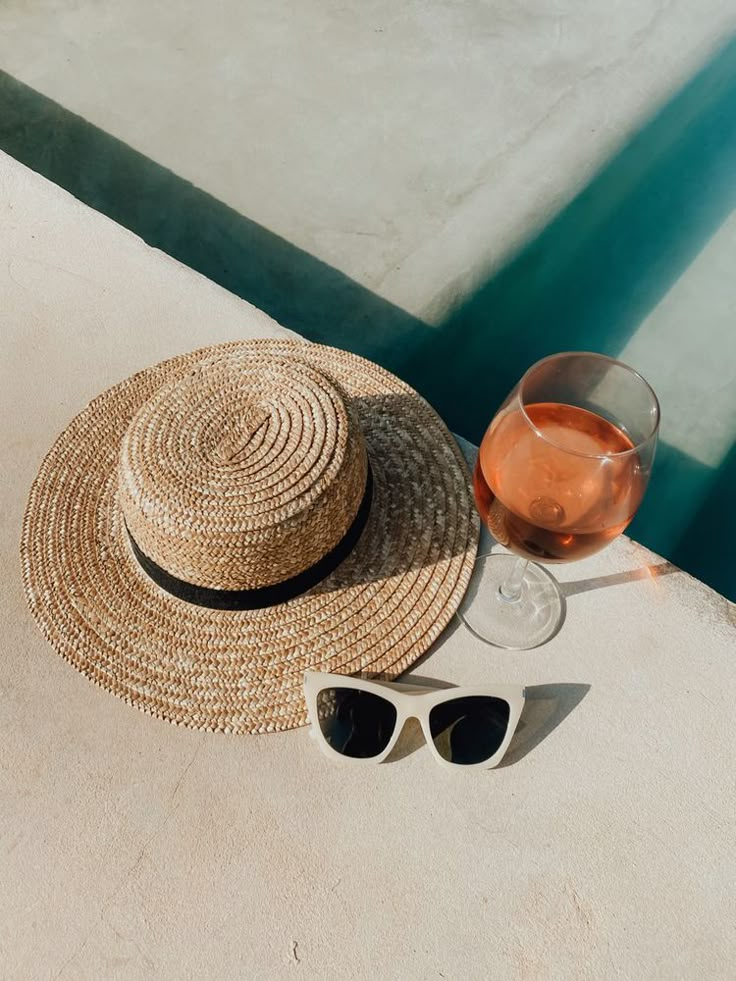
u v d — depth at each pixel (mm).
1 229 865
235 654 595
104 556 628
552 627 636
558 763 590
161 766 588
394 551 634
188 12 1322
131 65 1239
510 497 486
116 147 1139
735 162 1164
